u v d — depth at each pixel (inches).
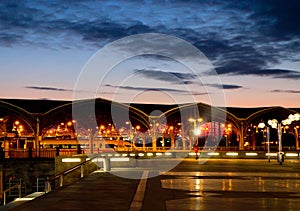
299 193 708.0
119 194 699.4
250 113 3051.2
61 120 3152.1
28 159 2226.9
